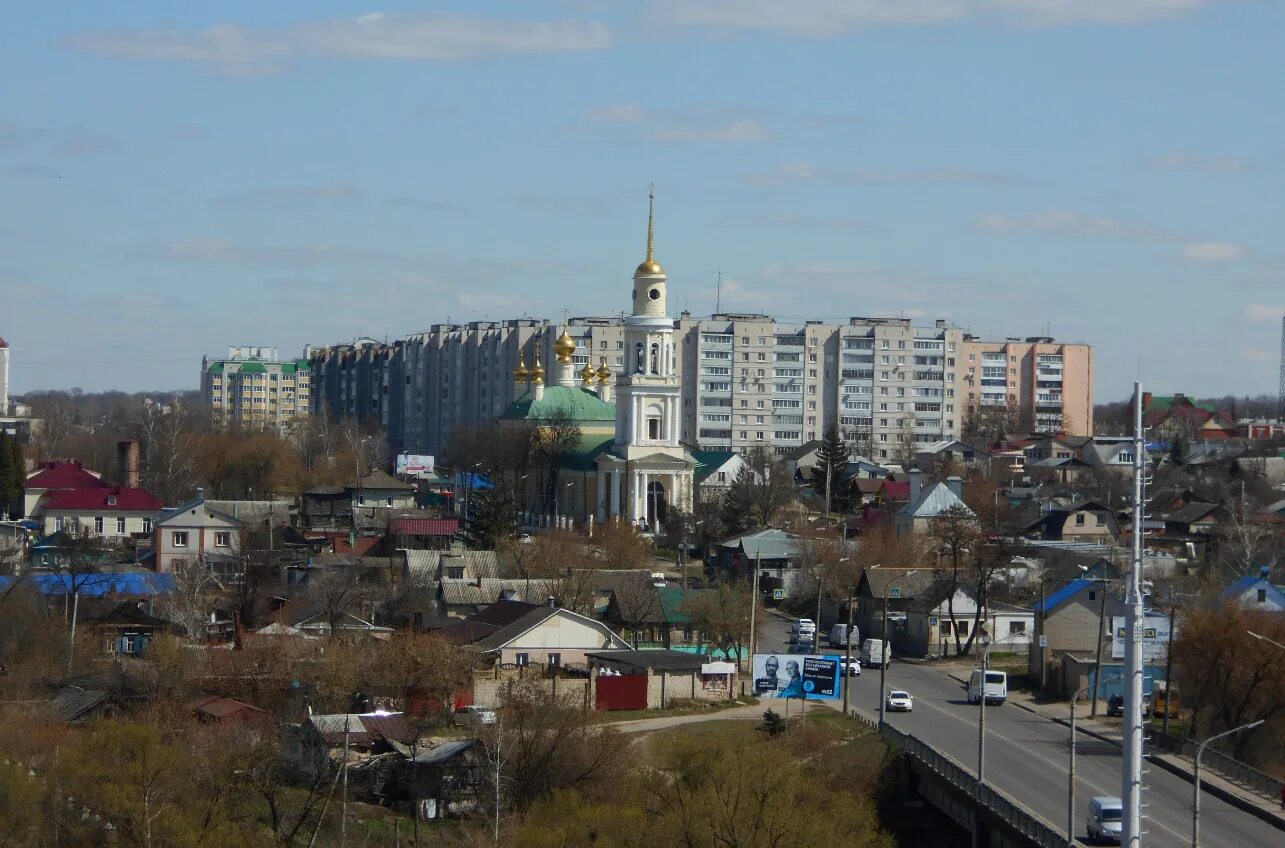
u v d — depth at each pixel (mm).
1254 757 126250
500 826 100938
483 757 108438
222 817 98500
